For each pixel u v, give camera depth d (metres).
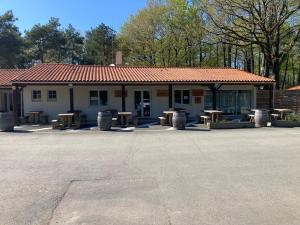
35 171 8.63
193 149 11.86
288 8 29.03
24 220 5.24
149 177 7.86
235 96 27.27
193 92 26.33
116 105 25.42
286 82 54.12
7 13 48.69
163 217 5.32
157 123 22.25
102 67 27.33
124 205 5.90
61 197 6.38
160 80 22.86
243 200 6.11
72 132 17.56
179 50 43.22
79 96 24.91
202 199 6.18
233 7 29.25
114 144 13.24
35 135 16.33
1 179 7.82
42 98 24.42
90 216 5.39
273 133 16.45
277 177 7.75
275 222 5.09
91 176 8.03
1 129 18.19
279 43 31.77
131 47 44.81
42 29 59.53
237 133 16.58
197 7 32.88
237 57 44.22
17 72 28.06
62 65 27.09
